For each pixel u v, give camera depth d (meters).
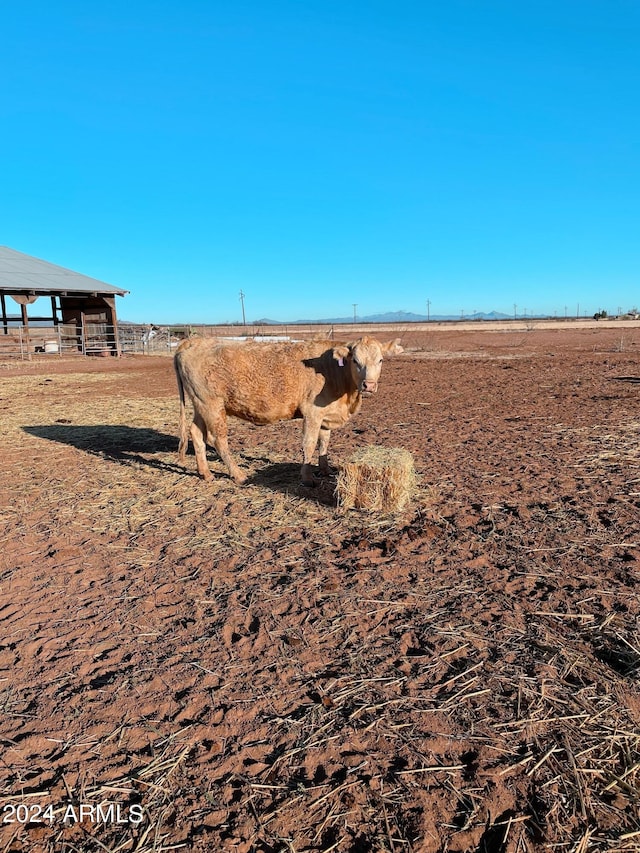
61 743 3.00
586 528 5.47
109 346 33.56
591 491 6.52
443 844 2.38
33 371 23.69
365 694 3.31
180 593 4.55
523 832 2.42
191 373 7.11
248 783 2.72
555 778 2.69
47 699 3.34
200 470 7.48
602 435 9.27
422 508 6.18
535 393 14.86
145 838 2.46
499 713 3.12
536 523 5.65
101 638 3.95
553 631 3.85
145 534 5.78
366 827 2.48
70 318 34.59
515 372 20.66
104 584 4.73
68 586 4.71
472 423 10.91
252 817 2.54
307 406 6.88
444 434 9.95
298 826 2.49
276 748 2.93
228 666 3.60
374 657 3.65
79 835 2.49
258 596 4.44
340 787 2.68
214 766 2.82
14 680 3.51
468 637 3.81
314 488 7.00
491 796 2.61
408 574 4.72
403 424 10.98
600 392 14.48
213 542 5.51
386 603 4.27
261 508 6.38
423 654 3.67
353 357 6.46
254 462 8.38
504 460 8.03
